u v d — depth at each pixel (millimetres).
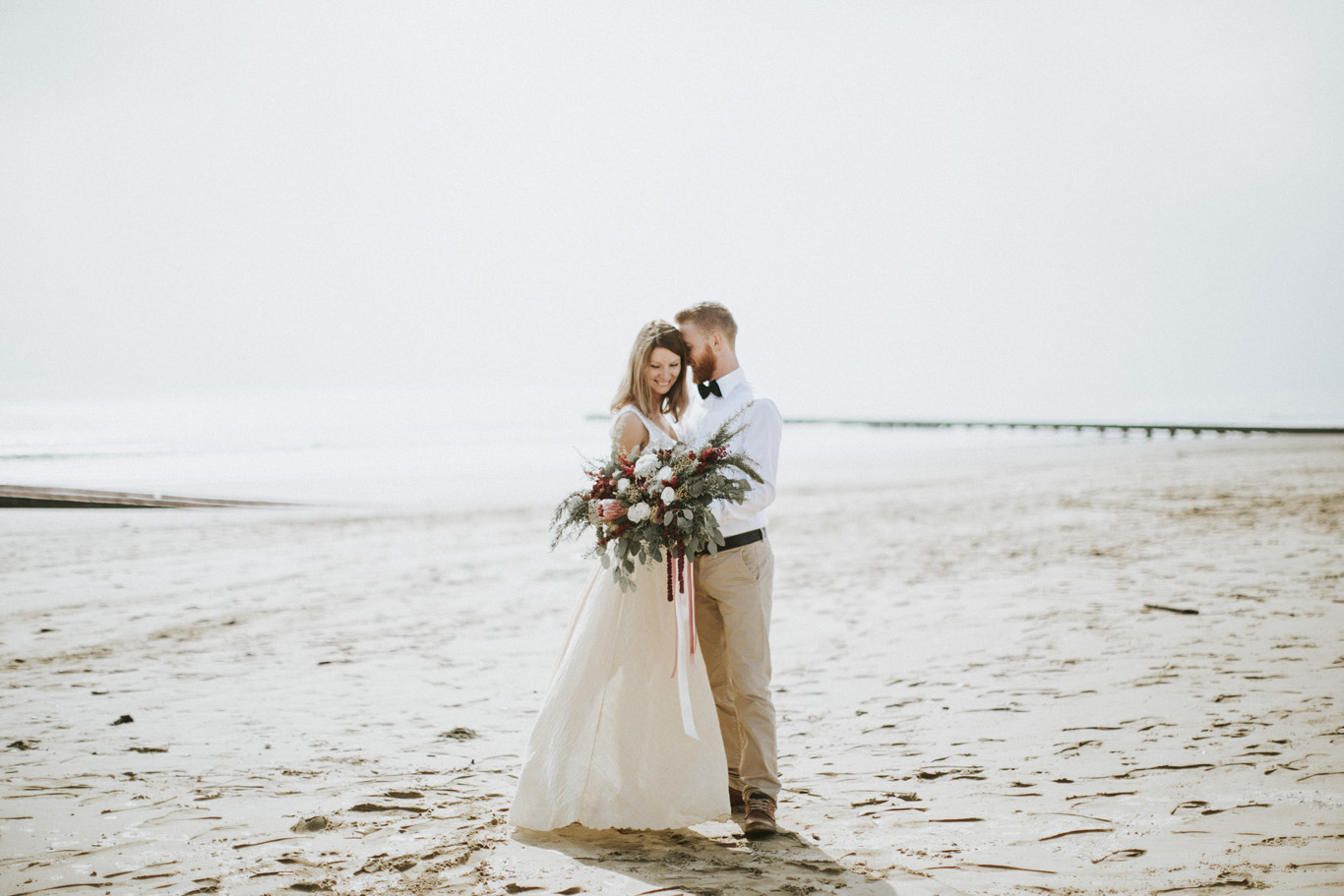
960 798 3275
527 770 3066
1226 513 11602
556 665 3338
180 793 3359
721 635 3381
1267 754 3512
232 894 2506
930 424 56812
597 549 3170
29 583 8477
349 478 22922
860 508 14492
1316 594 6453
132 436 43125
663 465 3094
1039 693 4562
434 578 8852
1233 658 4949
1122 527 10820
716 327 3357
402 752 3916
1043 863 2674
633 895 2500
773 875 2648
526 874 2664
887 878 2604
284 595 7969
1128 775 3400
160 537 11789
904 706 4523
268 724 4348
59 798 3299
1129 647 5332
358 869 2686
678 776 3070
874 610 6949
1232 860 2627
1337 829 2809
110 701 4758
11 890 2518
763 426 3238
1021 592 7266
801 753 3906
